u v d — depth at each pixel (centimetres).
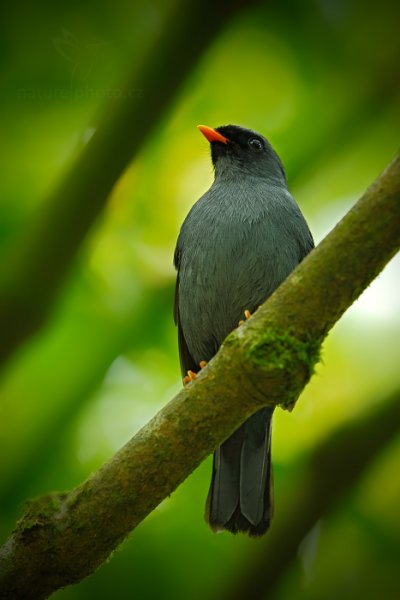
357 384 1248
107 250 1231
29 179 1229
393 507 1175
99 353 1209
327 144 1236
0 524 1131
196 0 1030
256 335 705
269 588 1042
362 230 686
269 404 720
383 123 1219
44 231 1033
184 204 1261
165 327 1220
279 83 1230
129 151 1034
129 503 738
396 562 1151
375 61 1198
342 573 1153
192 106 1249
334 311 704
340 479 1070
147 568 1129
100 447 1187
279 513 1069
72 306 1207
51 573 751
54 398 1196
